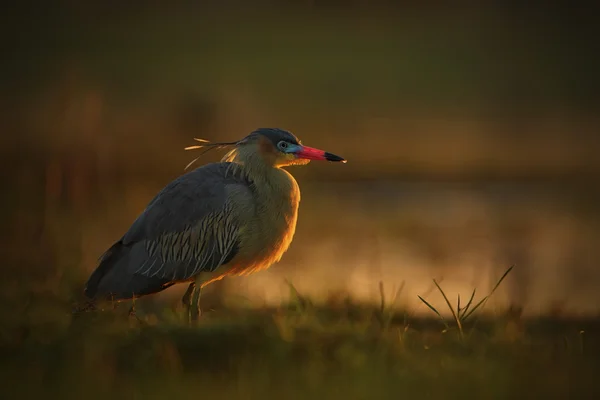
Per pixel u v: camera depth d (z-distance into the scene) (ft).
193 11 139.54
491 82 108.99
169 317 29.66
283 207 32.22
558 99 103.19
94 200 59.06
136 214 55.62
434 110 96.78
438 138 84.48
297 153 32.40
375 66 112.47
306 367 23.68
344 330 26.11
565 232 53.98
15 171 64.85
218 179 31.99
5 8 128.98
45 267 41.75
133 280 31.24
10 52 113.80
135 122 81.46
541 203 62.75
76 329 26.23
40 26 126.72
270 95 98.17
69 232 48.57
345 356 24.20
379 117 91.86
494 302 36.22
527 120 94.02
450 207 61.36
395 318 30.86
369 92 102.06
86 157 65.72
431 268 45.70
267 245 32.01
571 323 29.91
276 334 25.16
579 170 74.28
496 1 141.38
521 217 58.34
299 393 22.04
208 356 24.76
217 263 31.30
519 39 128.47
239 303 34.47
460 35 128.67
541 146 82.28
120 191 62.13
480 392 22.04
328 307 33.45
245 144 32.71
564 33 127.85
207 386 22.76
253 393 21.99
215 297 39.52
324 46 123.24
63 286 35.40
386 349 24.49
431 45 124.67
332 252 49.03
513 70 115.03
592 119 95.61
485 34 130.41
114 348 24.81
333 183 70.38
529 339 26.71
